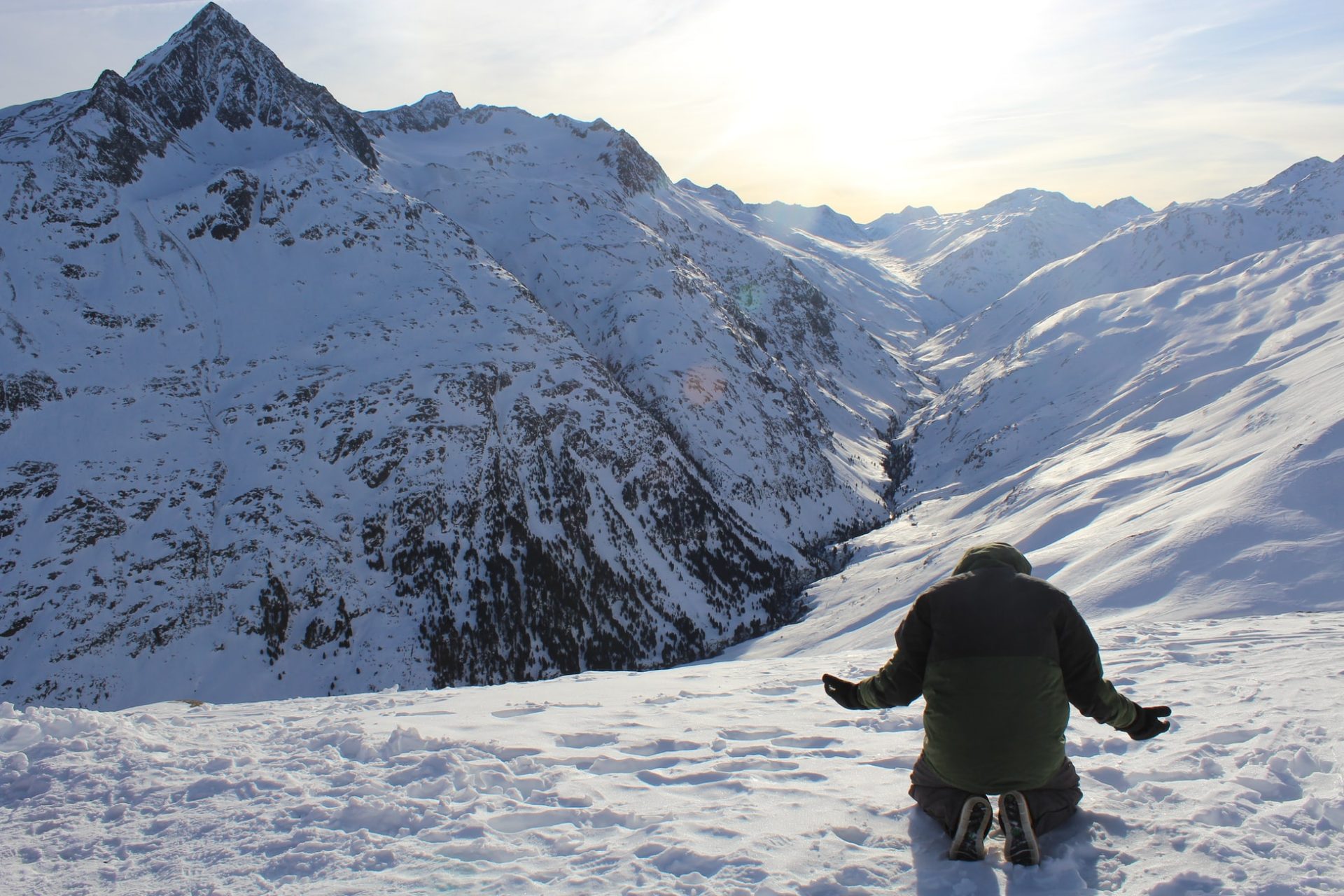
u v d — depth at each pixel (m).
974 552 4.15
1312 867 3.19
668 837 3.90
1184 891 3.09
